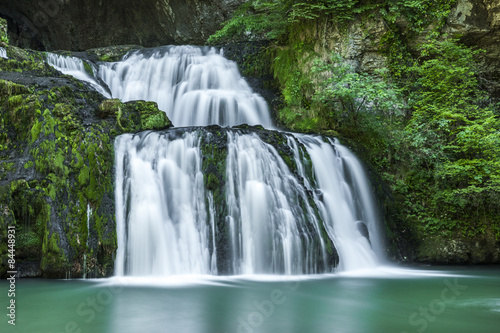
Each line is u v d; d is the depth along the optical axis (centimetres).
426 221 1352
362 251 1128
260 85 1628
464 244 1316
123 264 912
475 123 1352
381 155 1432
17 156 960
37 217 899
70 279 867
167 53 1672
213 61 1638
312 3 1576
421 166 1447
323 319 600
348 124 1462
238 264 939
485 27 1522
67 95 1112
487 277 1005
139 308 646
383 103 1389
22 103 998
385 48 1559
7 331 538
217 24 2092
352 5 1566
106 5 2152
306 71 1546
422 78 1506
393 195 1366
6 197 884
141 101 1210
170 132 1048
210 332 532
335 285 855
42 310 635
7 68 1199
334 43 1575
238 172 1012
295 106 1525
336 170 1223
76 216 900
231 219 962
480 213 1355
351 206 1202
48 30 2186
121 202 956
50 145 942
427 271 1107
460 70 1441
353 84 1398
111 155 991
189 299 707
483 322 592
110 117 1120
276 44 1695
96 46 2266
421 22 1537
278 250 967
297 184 1077
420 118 1438
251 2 1864
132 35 2264
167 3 2089
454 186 1386
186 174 999
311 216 1041
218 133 1047
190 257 932
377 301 720
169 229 952
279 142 1121
